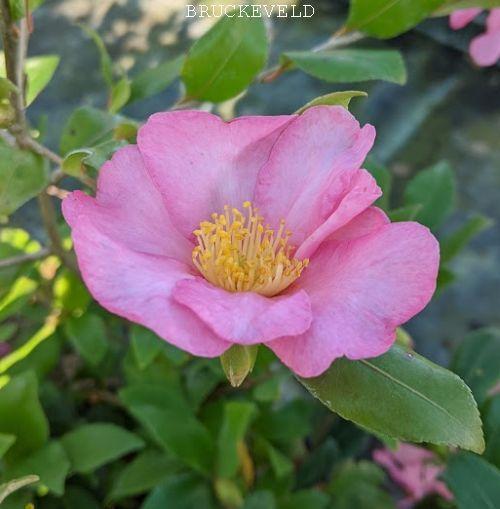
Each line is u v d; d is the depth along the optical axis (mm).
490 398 178
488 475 167
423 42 417
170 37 393
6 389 177
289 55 166
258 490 204
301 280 131
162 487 190
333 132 131
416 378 124
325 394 125
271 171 134
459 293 337
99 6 408
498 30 211
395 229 118
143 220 130
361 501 218
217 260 131
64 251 190
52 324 211
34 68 179
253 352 118
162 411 193
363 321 115
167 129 126
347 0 416
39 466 179
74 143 168
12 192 144
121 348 251
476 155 382
